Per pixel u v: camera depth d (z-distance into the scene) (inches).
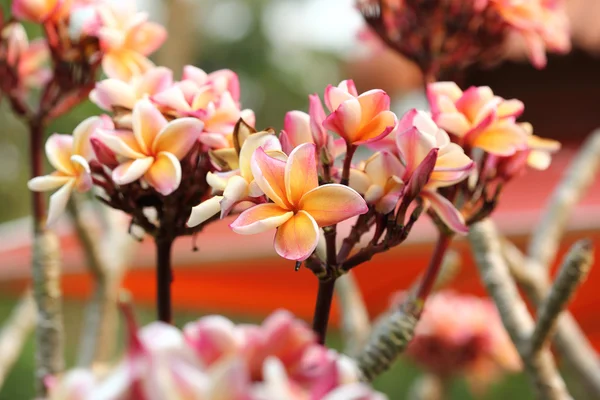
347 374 27.0
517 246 72.7
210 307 98.3
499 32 44.9
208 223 35.0
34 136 41.4
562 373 59.7
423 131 33.1
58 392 27.0
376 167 32.8
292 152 31.2
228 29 483.8
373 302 86.1
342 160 34.3
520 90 93.0
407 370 151.7
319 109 33.0
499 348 68.0
